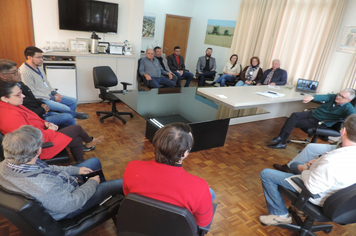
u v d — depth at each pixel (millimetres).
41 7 3854
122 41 4738
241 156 3053
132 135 3230
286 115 4828
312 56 4566
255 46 5531
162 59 5312
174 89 3619
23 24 3932
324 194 1507
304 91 4266
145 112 2529
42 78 2924
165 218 916
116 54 4379
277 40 5059
